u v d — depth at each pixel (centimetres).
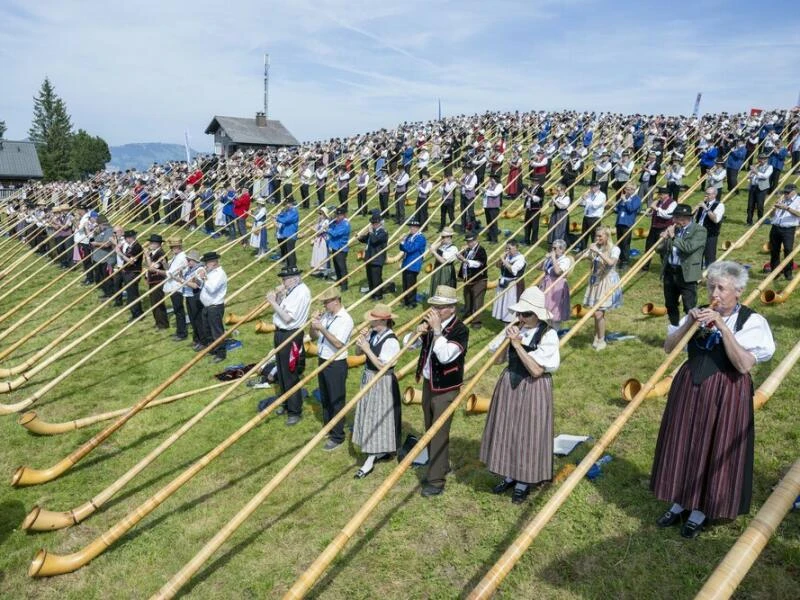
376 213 1438
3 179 6669
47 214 2519
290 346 861
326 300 779
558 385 886
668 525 548
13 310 1481
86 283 1961
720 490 480
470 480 673
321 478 717
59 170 10475
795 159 2262
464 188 1936
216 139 5666
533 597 495
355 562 563
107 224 1916
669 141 2716
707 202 1257
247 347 1232
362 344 711
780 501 339
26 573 588
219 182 2886
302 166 2964
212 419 910
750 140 2450
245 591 541
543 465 582
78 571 584
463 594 511
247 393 1001
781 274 1204
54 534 650
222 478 737
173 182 2805
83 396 1052
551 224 1622
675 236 970
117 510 686
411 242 1350
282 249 1842
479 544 569
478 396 856
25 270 2020
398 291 1513
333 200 2722
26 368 1172
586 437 719
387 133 3959
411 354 1078
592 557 529
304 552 586
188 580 535
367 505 472
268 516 649
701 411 488
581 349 1012
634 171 2423
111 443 859
